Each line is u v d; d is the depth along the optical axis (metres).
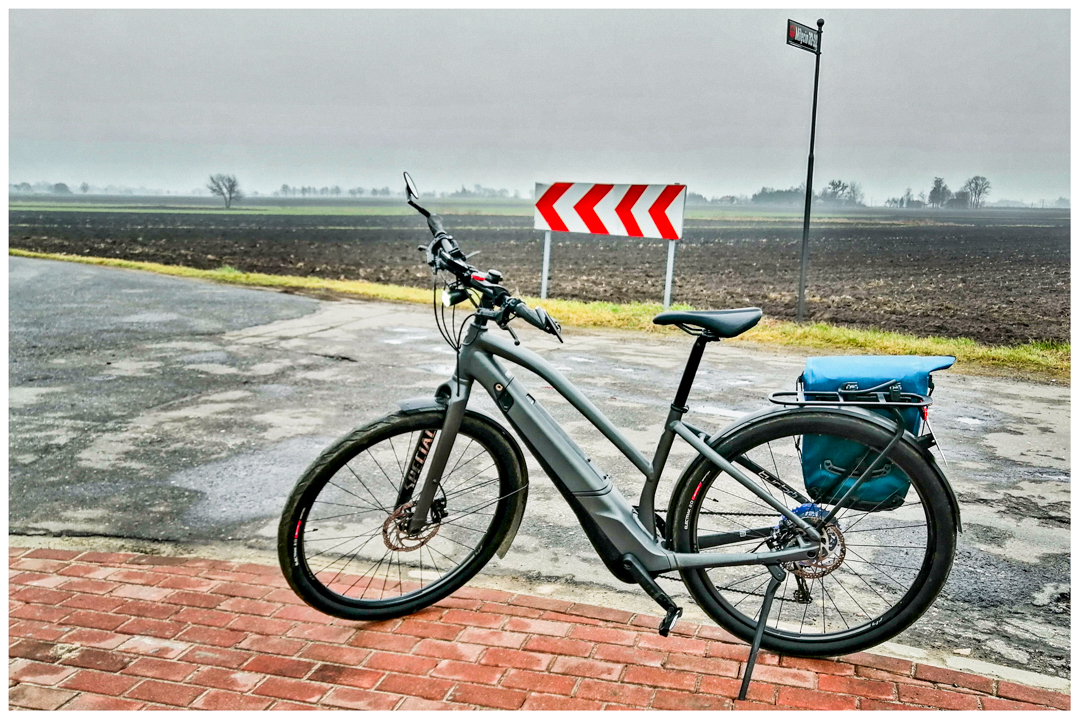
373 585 3.22
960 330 10.29
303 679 2.60
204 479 4.49
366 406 6.04
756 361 7.94
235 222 42.94
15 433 5.32
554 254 24.55
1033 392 6.85
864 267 18.56
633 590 3.28
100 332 9.02
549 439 2.82
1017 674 2.70
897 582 3.30
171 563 3.44
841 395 2.60
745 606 3.09
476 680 2.59
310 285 13.71
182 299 11.75
